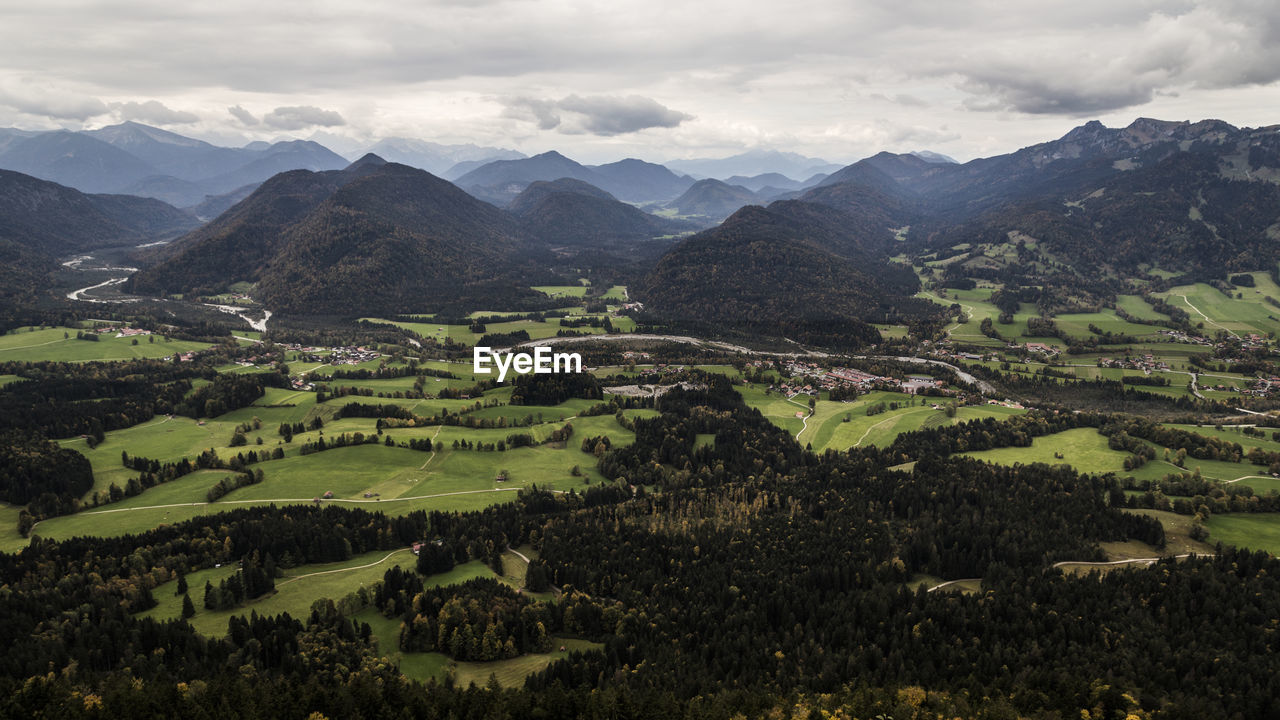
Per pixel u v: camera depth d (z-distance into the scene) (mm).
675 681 139250
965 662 142375
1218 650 140750
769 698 131000
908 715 124875
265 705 124062
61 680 129625
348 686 130625
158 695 122188
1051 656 144250
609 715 126438
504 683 141625
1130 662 139000
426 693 131750
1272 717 123625
